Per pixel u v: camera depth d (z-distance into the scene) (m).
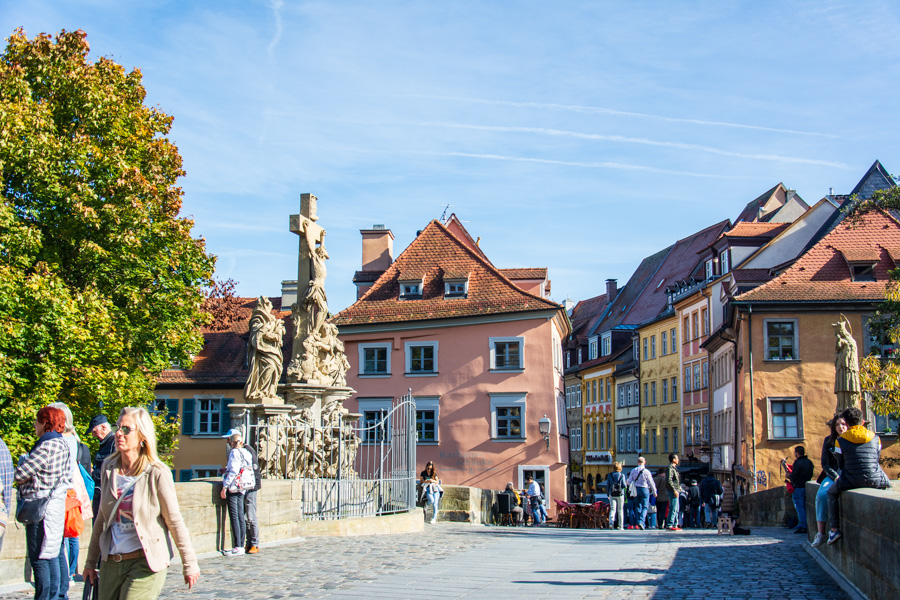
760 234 48.50
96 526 5.80
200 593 9.08
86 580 6.45
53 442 7.80
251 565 11.43
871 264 38.41
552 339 39.88
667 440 60.41
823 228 45.50
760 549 14.05
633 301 75.06
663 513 24.50
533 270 45.22
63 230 24.75
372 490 17.81
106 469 5.76
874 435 9.67
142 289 26.86
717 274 50.81
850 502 9.17
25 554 9.52
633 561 12.23
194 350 27.92
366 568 11.17
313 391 18.28
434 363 40.72
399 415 19.06
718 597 8.76
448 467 39.97
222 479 12.98
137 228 25.48
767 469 37.25
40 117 24.09
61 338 22.23
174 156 28.59
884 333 28.73
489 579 10.16
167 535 5.75
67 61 26.17
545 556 12.95
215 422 44.62
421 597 8.75
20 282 22.11
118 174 25.64
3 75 24.73
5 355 21.72
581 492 77.31
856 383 20.17
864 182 47.00
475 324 40.41
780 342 37.97
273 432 15.66
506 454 39.41
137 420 5.75
